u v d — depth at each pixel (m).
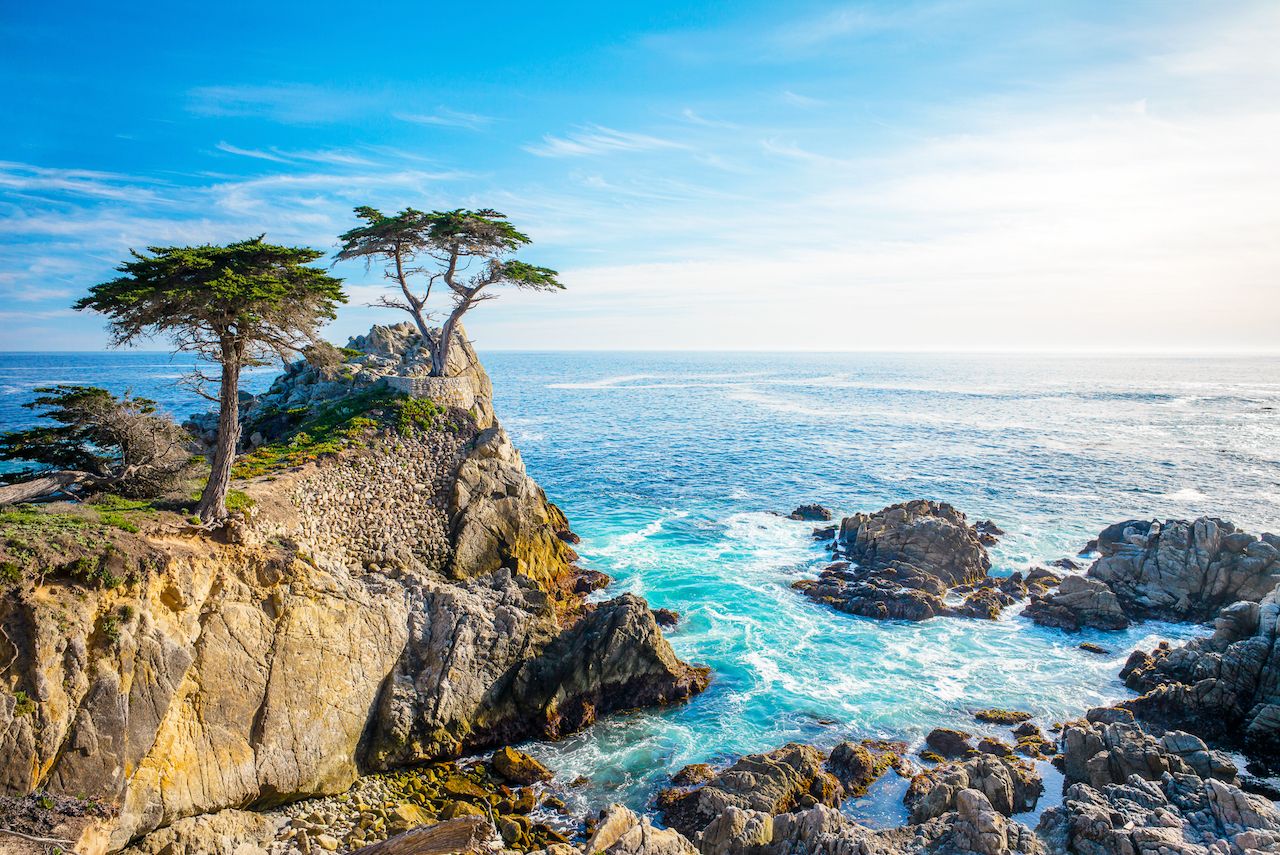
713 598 49.00
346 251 50.12
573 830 27.64
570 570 51.28
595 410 153.00
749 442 108.44
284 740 27.98
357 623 31.28
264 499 34.97
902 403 167.12
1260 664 34.06
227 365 30.95
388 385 49.66
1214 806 25.12
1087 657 41.62
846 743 31.77
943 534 52.88
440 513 45.66
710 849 24.98
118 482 31.67
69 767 22.16
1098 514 68.38
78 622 23.09
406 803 28.83
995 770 28.36
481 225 49.38
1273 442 105.81
